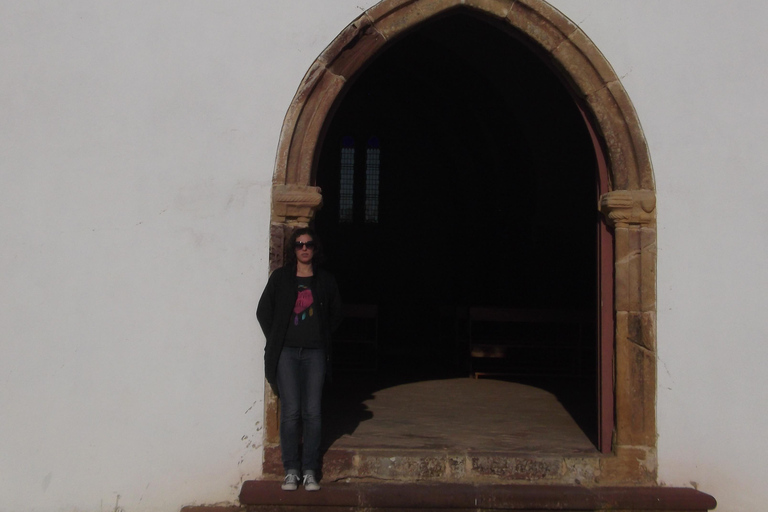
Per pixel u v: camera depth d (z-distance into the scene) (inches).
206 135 166.9
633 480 167.0
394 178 549.3
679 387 168.4
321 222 547.2
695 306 169.5
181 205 165.9
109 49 166.7
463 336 359.6
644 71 173.0
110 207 165.0
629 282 170.1
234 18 168.6
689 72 172.9
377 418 213.2
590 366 311.6
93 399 163.2
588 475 166.4
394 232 545.6
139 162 165.9
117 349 163.8
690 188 171.0
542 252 384.2
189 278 165.2
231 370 164.9
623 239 170.6
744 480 167.3
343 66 170.1
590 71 173.2
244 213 166.4
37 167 164.6
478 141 458.0
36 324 163.0
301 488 157.9
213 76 167.6
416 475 165.3
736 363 168.7
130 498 163.0
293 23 169.2
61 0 166.7
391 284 540.7
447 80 424.8
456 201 534.6
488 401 248.8
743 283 169.6
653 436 167.9
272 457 163.6
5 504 161.6
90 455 162.9
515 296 404.8
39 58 165.8
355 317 340.5
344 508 156.7
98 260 164.4
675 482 167.3
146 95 166.9
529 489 161.3
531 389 280.4
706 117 172.1
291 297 155.1
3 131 164.4
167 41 167.5
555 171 366.9
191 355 164.6
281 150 166.9
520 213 403.5
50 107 165.3
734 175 171.3
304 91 167.8
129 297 164.6
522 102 359.9
